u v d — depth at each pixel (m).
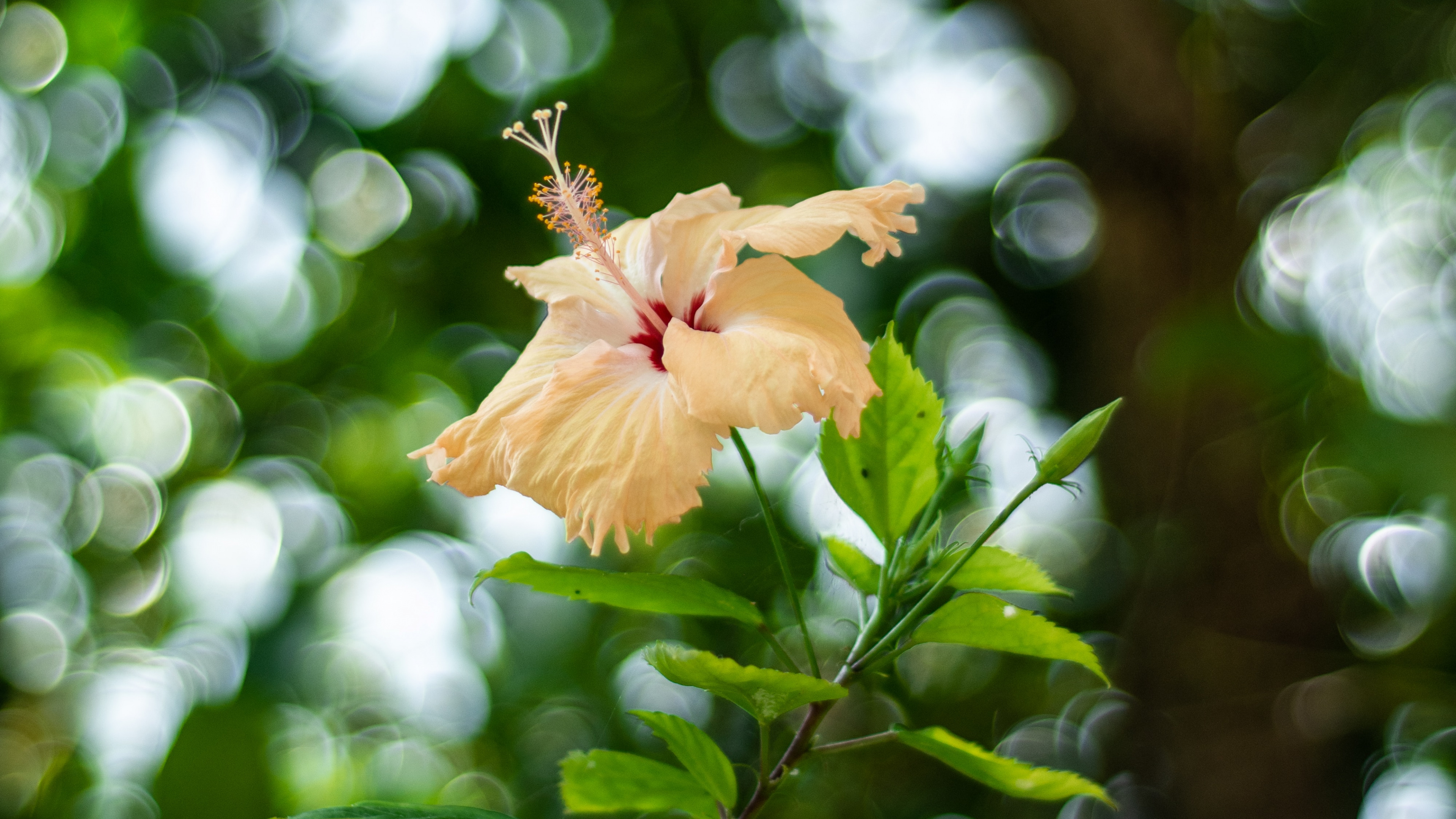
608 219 4.58
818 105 4.86
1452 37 4.40
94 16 4.23
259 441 4.70
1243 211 4.51
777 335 1.68
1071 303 4.78
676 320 1.81
